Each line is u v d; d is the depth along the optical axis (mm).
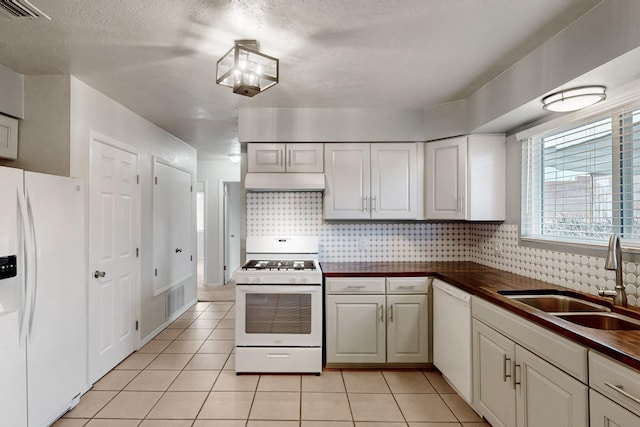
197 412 2203
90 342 2506
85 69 2266
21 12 1578
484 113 2543
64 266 2113
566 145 2223
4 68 2219
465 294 2248
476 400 2125
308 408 2258
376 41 1913
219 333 3693
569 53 1716
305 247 3252
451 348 2449
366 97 2811
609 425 1177
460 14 1650
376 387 2543
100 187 2639
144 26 1758
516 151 2654
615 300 1714
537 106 2115
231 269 7367
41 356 1910
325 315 2840
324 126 3068
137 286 3205
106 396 2383
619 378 1135
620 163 1841
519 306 1715
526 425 1637
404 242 3359
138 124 3242
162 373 2746
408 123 3068
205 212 6121
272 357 2730
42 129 2336
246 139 3049
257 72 1931
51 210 2004
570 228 2186
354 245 3354
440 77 2402
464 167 2824
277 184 2947
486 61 2152
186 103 2930
